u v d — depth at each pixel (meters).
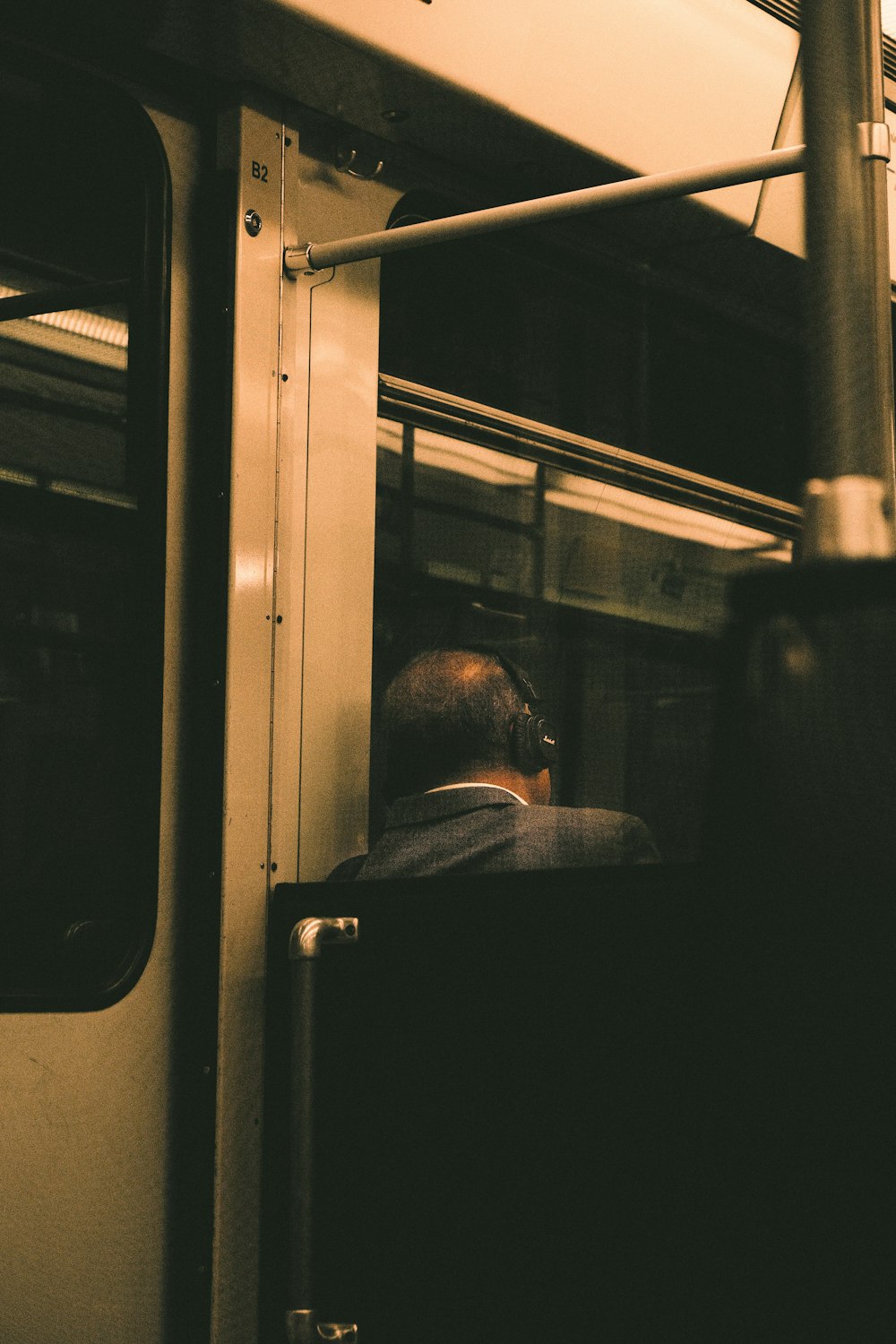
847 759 1.26
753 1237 1.44
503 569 2.16
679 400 2.23
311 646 2.03
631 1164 1.62
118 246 1.95
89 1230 1.85
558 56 2.06
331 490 2.07
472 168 2.20
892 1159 1.31
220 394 1.96
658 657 2.18
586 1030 1.70
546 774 2.12
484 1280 1.75
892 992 1.29
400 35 1.91
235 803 1.93
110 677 1.92
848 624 1.25
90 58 1.90
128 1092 1.88
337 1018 1.89
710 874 1.36
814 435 1.42
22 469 1.90
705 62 2.22
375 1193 1.84
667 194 1.77
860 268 1.41
